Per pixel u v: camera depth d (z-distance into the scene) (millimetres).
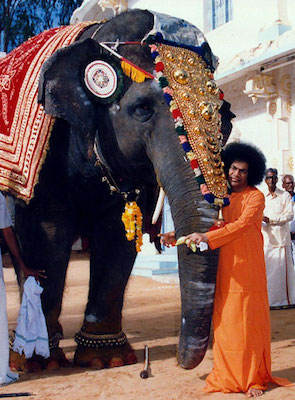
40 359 4594
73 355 5145
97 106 4016
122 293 4742
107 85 3906
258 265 3859
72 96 3898
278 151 10227
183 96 3615
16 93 4359
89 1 14828
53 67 3912
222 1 12539
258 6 11219
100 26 4301
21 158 4176
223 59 11180
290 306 7914
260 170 3996
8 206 4734
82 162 4180
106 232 4656
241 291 3771
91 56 3982
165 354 5094
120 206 4594
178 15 13844
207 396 3729
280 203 7824
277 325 6539
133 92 3848
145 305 8422
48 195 4305
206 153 3455
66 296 9984
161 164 3598
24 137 4188
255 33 11273
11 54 4883
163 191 3801
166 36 3869
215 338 3873
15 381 4258
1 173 4223
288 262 7938
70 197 4383
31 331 4324
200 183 3391
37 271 4387
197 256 3416
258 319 3797
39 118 4141
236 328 3756
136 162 4020
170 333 6137
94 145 4102
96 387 4047
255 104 11000
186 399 3688
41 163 4086
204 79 3771
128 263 4742
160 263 12320
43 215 4395
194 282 3408
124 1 14523
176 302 8625
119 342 4750
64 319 7406
